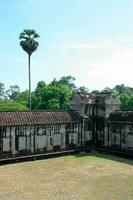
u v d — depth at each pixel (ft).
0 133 103.30
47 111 120.88
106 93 132.36
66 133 120.78
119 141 120.06
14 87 507.30
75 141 123.85
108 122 124.16
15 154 106.73
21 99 341.62
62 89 222.07
